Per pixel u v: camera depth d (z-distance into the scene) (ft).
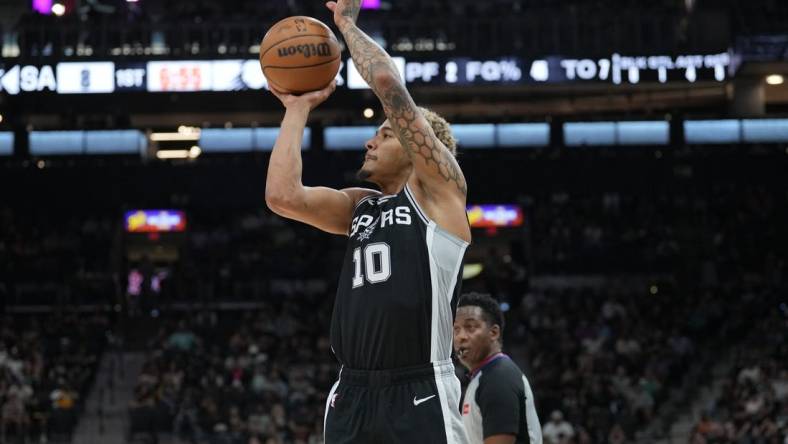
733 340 93.97
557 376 84.58
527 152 112.06
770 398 76.28
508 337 97.60
